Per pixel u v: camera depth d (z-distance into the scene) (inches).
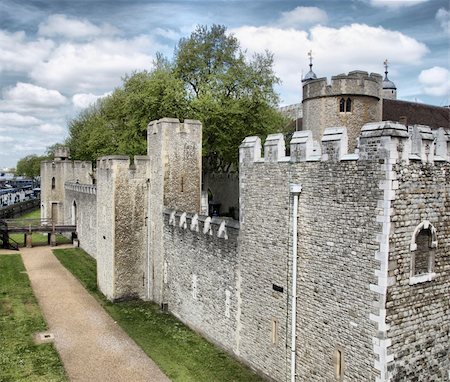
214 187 1781.5
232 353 663.8
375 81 1057.5
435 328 473.7
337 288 482.3
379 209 434.3
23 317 800.9
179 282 811.4
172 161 874.1
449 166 475.8
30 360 633.0
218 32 1485.0
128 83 1609.3
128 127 1566.2
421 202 452.1
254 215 609.0
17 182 5723.4
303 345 531.2
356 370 462.3
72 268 1181.1
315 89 1074.1
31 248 1472.7
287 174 547.8
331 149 485.4
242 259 636.1
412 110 1470.2
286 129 1708.9
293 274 537.6
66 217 1753.2
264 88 1435.8
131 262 914.1
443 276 477.7
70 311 840.9
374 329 440.8
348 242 467.8
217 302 698.8
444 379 483.8
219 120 1326.3
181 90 1341.0
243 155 627.5
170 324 788.0
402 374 449.1
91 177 1782.7
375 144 437.4
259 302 604.1
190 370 615.2
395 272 437.7
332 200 486.0
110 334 734.5
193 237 761.0
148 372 606.5
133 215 911.7
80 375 594.9
